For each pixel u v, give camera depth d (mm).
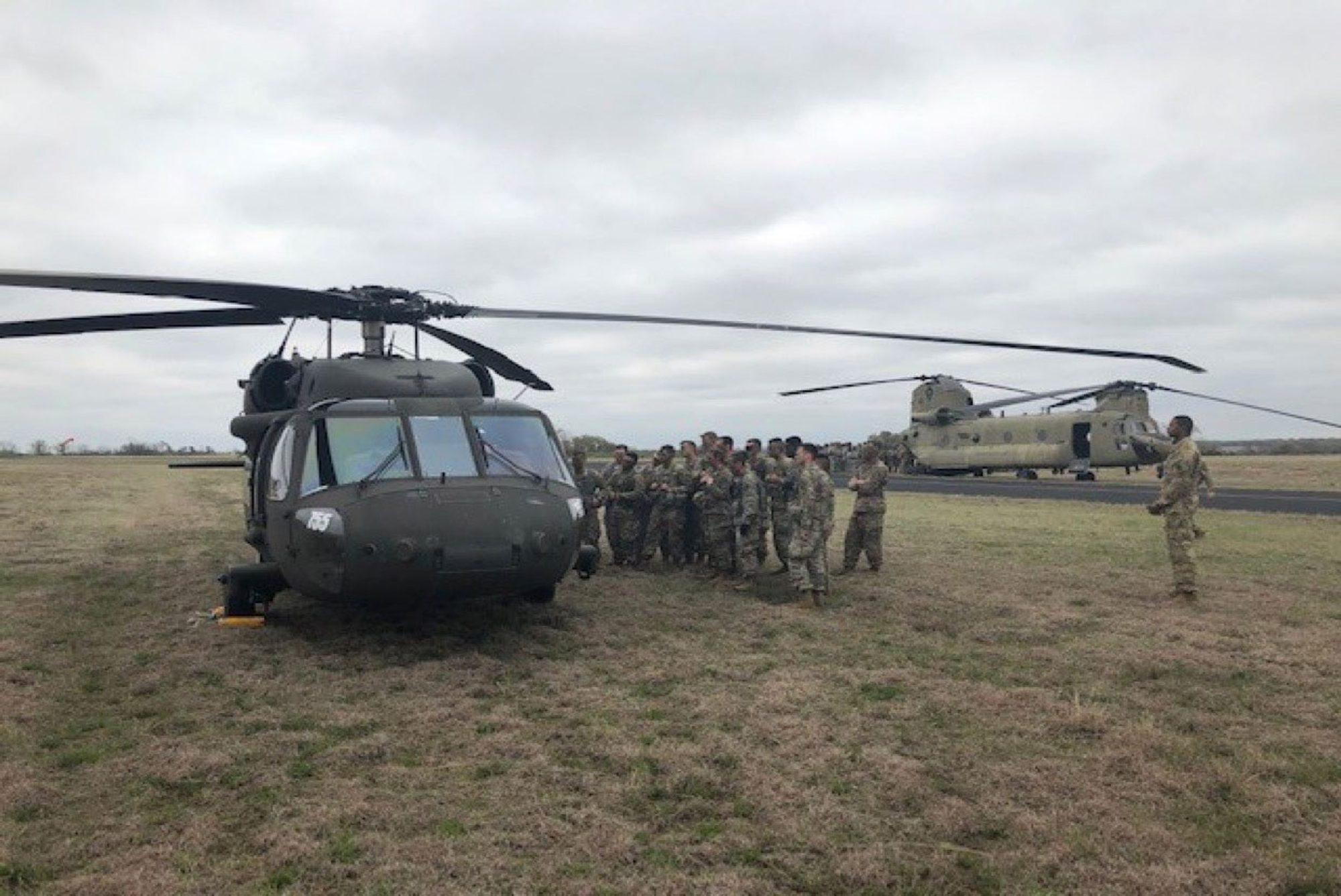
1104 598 9289
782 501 10992
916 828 3955
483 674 6473
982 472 35594
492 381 9609
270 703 5801
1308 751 4891
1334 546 12953
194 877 3473
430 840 3777
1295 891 3432
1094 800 4223
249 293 7648
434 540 6582
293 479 7293
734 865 3643
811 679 6367
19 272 6477
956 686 6152
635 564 11711
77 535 14914
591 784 4418
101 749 4938
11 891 3346
